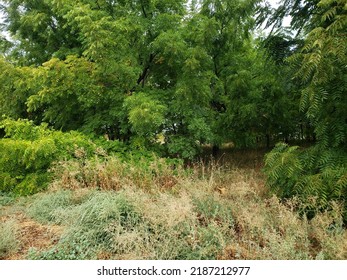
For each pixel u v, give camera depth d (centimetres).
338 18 334
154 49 636
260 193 492
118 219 352
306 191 397
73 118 758
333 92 395
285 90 766
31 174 555
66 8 591
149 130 597
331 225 336
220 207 400
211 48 753
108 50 579
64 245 330
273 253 294
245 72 817
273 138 1055
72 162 532
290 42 620
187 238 321
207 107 843
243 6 723
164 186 496
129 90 661
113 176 510
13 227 372
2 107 752
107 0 656
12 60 838
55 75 591
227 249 311
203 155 960
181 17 652
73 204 440
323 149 432
